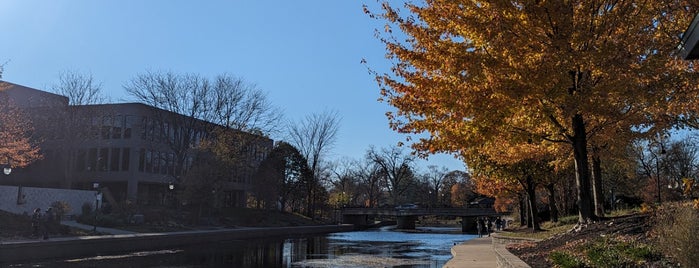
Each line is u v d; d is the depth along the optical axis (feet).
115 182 198.49
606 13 41.63
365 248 102.73
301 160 236.63
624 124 51.65
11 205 126.00
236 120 201.26
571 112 41.57
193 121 198.59
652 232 34.78
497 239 83.82
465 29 41.34
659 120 53.16
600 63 40.24
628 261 29.30
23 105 195.00
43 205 135.03
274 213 215.92
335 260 74.64
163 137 203.62
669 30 42.39
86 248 81.15
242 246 107.76
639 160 176.24
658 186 155.33
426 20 45.03
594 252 32.32
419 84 44.70
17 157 115.75
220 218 173.78
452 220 395.75
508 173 85.51
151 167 203.10
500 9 40.01
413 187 414.82
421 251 93.15
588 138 53.83
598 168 72.79
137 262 70.18
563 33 40.40
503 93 39.78
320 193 258.78
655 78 41.34
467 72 40.75
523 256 41.96
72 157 183.93
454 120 43.68
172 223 142.41
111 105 194.18
